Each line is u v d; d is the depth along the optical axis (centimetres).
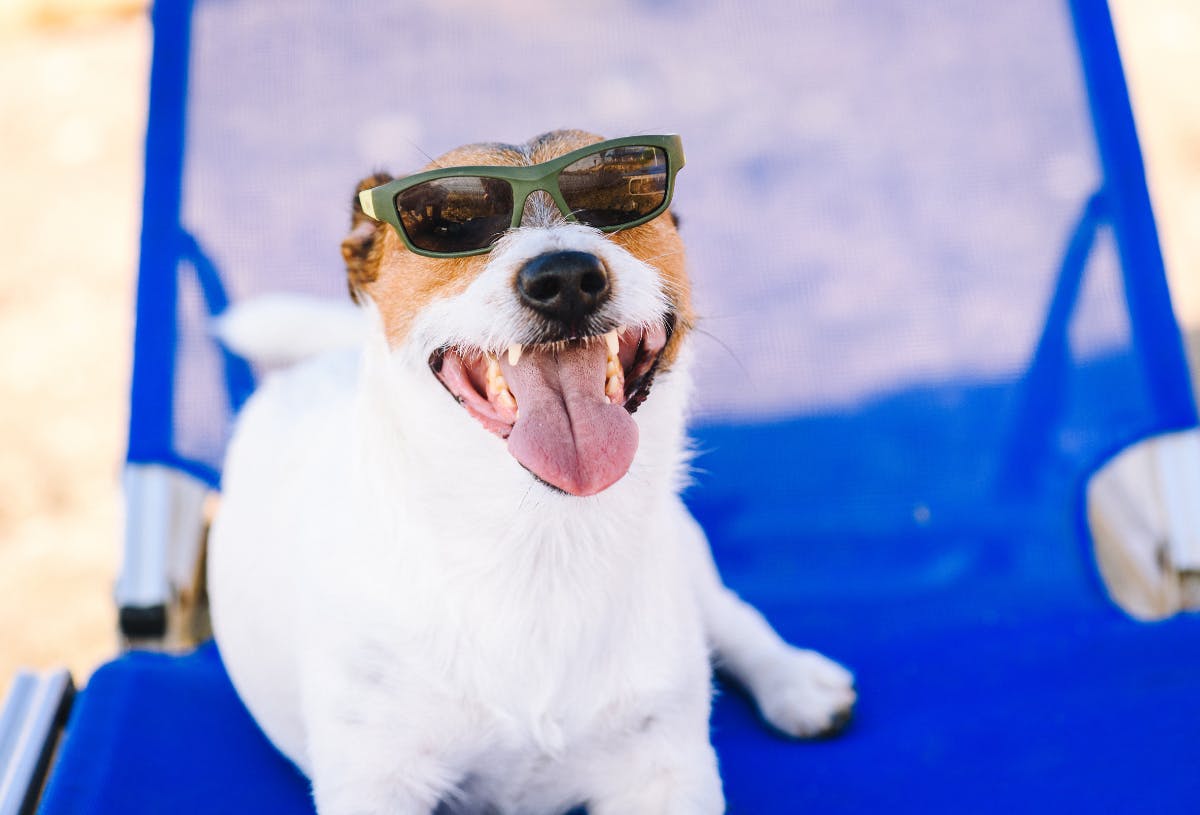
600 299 80
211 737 90
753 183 116
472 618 83
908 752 90
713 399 114
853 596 107
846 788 88
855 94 117
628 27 117
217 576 98
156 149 113
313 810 87
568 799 88
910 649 100
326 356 105
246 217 113
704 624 98
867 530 110
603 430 81
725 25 117
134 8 283
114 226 212
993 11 117
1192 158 214
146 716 89
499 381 82
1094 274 112
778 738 93
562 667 84
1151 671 93
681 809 84
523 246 81
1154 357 109
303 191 113
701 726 87
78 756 85
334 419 94
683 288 87
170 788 85
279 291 112
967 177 115
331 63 116
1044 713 91
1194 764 85
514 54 116
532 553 83
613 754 86
